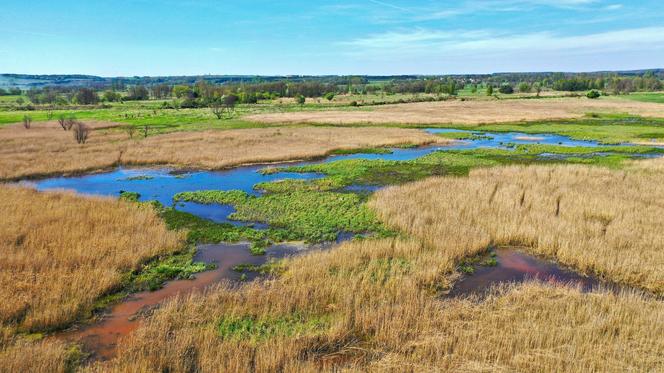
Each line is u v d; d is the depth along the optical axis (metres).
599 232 19.14
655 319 12.07
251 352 10.77
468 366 10.16
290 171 35.28
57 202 23.47
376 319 12.19
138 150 42.44
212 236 19.94
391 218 21.36
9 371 9.70
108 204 23.50
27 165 35.41
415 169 35.41
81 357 10.80
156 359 10.32
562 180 28.61
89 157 39.09
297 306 13.19
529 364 10.22
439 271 15.67
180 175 34.38
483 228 19.92
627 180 28.55
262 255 18.02
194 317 12.42
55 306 12.73
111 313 13.16
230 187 30.30
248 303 13.13
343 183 30.70
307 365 10.21
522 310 12.84
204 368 10.08
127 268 15.98
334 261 16.22
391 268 15.83
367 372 10.18
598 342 11.16
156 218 21.73
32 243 17.08
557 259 17.58
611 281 15.66
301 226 21.28
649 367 10.19
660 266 15.88
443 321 12.09
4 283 13.82
